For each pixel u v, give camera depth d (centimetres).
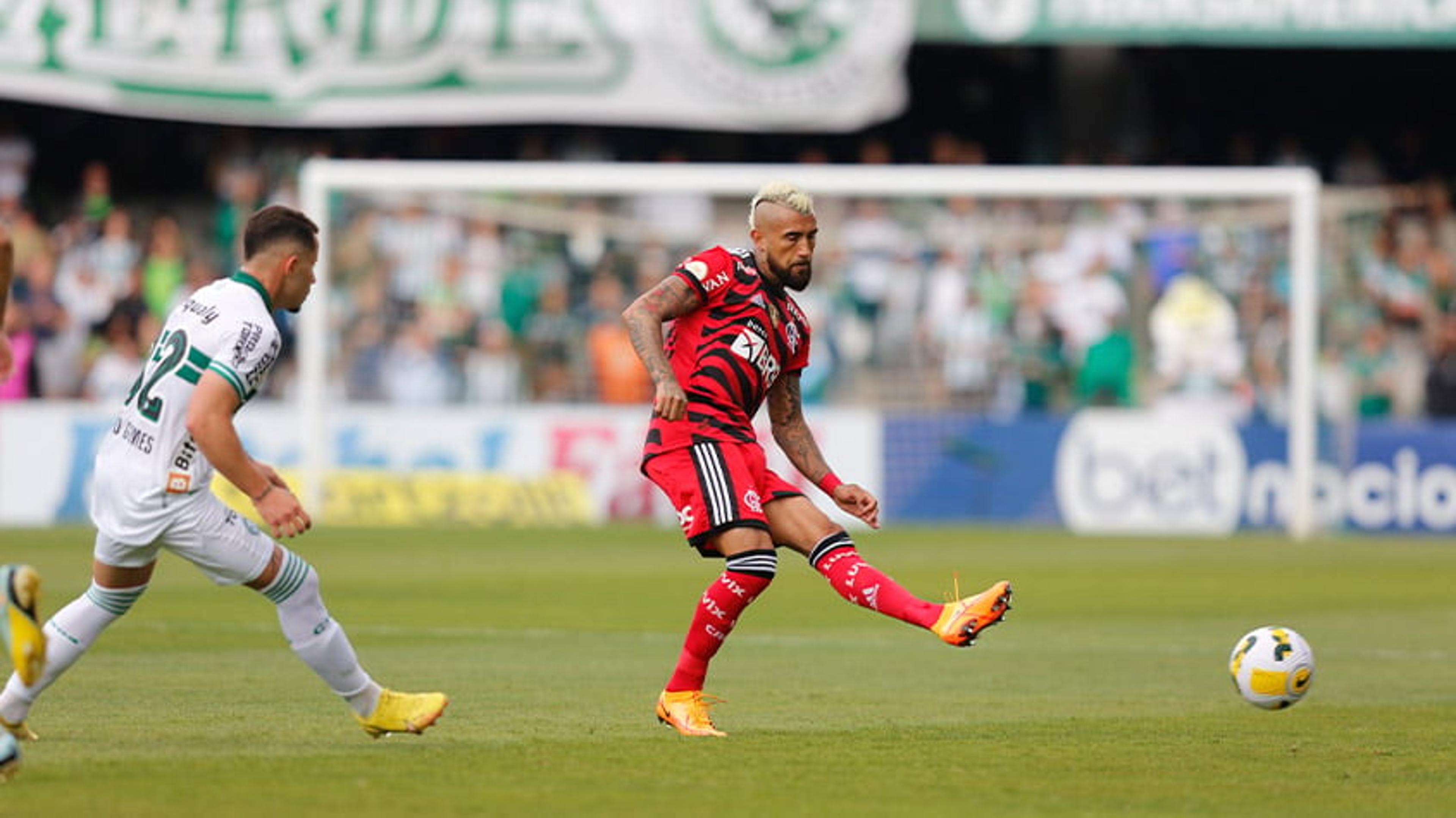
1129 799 2045
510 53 7988
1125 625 4194
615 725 2577
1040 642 3844
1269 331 7494
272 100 8006
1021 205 7550
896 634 3953
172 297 7962
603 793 2014
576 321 7550
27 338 7769
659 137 9525
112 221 7981
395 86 8000
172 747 2297
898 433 7381
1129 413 7369
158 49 7956
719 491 2414
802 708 2827
